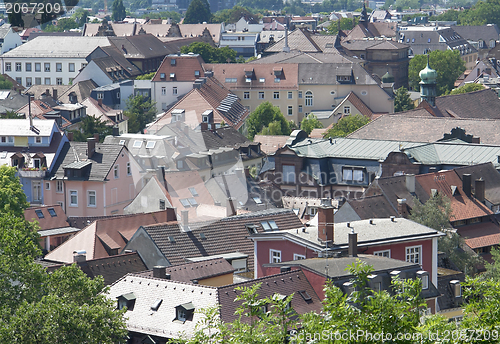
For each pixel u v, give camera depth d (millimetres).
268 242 110688
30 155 199500
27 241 90688
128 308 92312
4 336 71562
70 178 194500
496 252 126438
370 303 50062
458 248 140375
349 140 189750
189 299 89250
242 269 119938
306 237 106562
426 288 97188
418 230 111500
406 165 177375
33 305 74562
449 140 199375
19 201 159000
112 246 133750
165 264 118125
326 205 104875
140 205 132500
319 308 89688
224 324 57125
